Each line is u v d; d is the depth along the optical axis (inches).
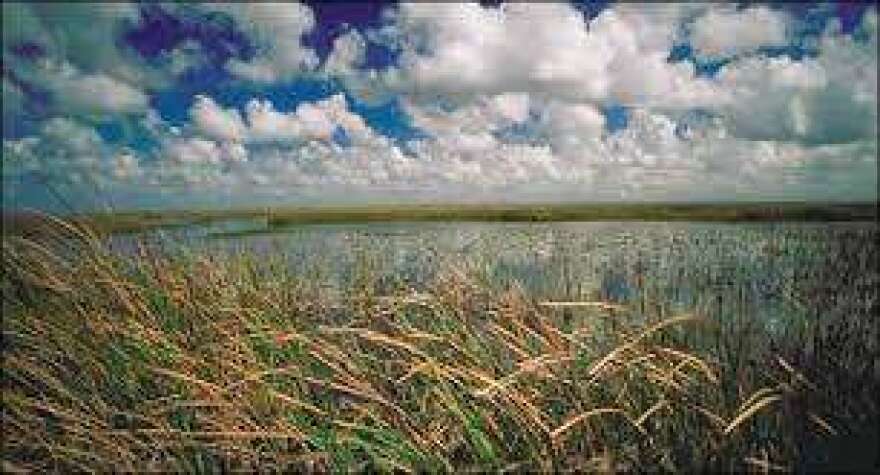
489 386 123.2
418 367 128.4
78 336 172.4
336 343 162.6
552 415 129.4
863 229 294.8
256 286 193.9
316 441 127.0
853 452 116.0
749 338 156.5
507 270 196.1
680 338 153.1
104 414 147.5
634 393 130.8
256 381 136.4
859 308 178.2
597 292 171.0
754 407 112.7
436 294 169.2
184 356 148.3
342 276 206.8
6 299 198.8
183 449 135.9
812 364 141.5
